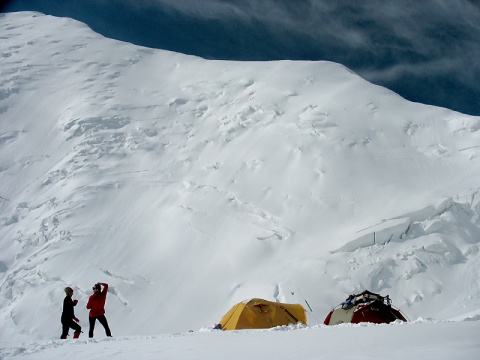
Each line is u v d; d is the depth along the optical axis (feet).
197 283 86.48
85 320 81.46
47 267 94.27
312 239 92.79
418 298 77.30
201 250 94.07
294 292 79.00
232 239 95.14
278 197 103.76
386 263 82.69
